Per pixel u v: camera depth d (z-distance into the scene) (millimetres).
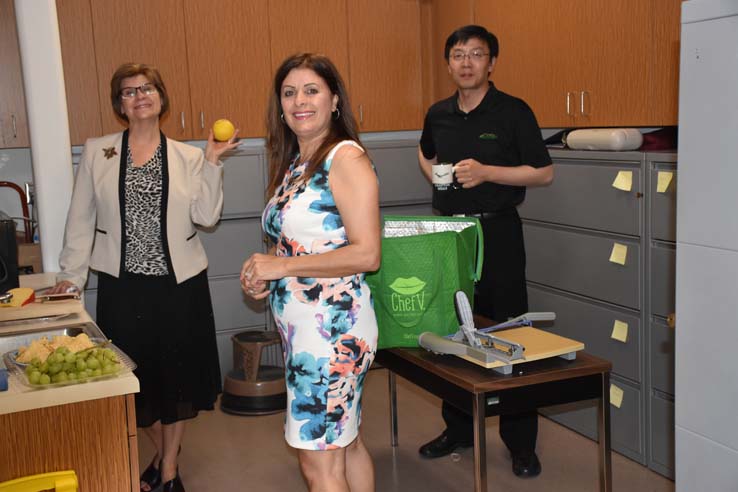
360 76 4684
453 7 4539
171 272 2932
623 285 3338
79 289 2889
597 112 3602
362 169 2053
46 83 3170
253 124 4441
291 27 4469
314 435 2129
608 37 3482
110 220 2910
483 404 2188
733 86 1672
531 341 2406
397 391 4395
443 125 3270
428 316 2488
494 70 4293
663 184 3074
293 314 2109
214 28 4297
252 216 4430
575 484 3195
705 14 1717
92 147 2963
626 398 3393
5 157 4547
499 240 3143
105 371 1838
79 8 4039
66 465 1803
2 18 4094
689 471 1906
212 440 3801
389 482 3270
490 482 3230
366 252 2037
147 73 2883
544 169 3080
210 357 3098
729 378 1769
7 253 2703
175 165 2939
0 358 2150
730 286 1738
